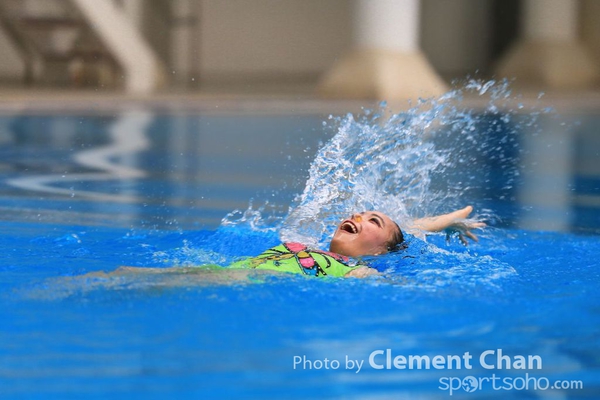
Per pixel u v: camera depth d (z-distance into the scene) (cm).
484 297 905
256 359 677
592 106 3681
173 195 1830
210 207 1692
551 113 3409
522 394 621
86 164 2303
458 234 1361
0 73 4956
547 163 2273
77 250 1224
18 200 1719
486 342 740
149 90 4941
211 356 683
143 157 2452
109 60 4984
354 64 4397
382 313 823
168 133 3008
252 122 3275
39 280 978
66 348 702
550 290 952
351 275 1041
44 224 1458
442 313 830
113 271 983
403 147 1803
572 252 1264
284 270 1036
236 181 2023
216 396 598
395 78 4297
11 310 812
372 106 3684
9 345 709
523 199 1784
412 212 1600
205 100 4231
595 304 880
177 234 1387
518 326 790
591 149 2520
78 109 3756
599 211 1667
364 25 4406
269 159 2389
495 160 2308
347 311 828
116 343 715
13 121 3294
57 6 4919
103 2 4941
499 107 3616
